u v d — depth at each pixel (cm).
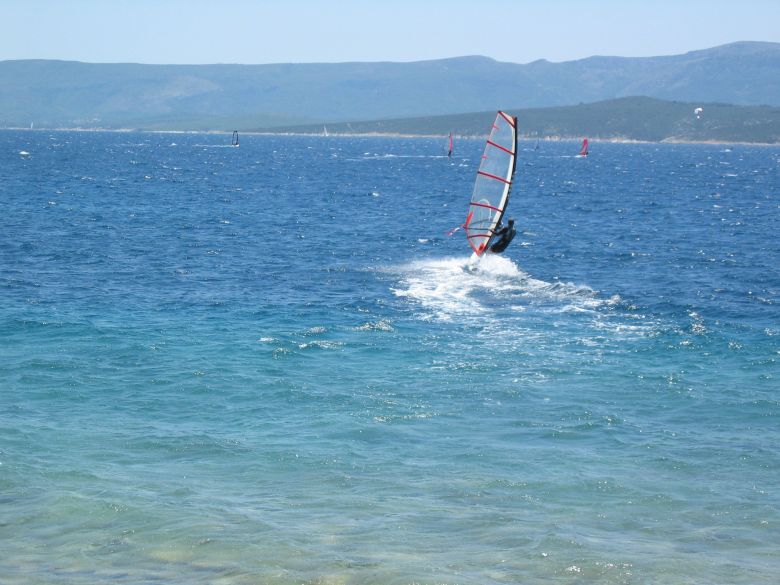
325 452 2322
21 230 6650
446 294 4375
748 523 1944
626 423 2564
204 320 3747
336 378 2953
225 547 1778
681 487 2131
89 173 14412
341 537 1834
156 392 2789
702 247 6569
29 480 2097
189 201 9688
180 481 2120
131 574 1661
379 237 6881
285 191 11569
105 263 5247
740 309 4166
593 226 8031
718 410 2684
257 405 2686
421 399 2750
